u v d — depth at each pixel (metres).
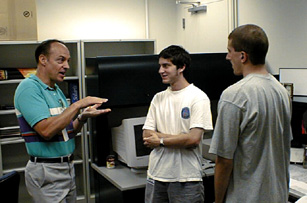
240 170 1.67
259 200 1.63
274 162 1.66
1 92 3.84
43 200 2.31
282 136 1.68
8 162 3.90
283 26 3.15
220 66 3.35
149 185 2.44
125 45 4.35
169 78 2.40
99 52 4.25
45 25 4.04
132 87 3.03
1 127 3.75
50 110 2.31
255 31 1.62
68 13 4.13
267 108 1.60
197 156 2.38
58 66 2.32
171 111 2.41
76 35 4.19
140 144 2.93
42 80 2.35
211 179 2.92
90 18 4.23
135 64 3.04
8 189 1.71
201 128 2.31
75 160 3.80
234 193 1.69
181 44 4.57
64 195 2.36
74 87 3.79
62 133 2.34
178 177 2.32
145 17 4.49
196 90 2.41
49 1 4.04
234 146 1.65
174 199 2.33
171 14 4.62
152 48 4.18
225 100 1.65
